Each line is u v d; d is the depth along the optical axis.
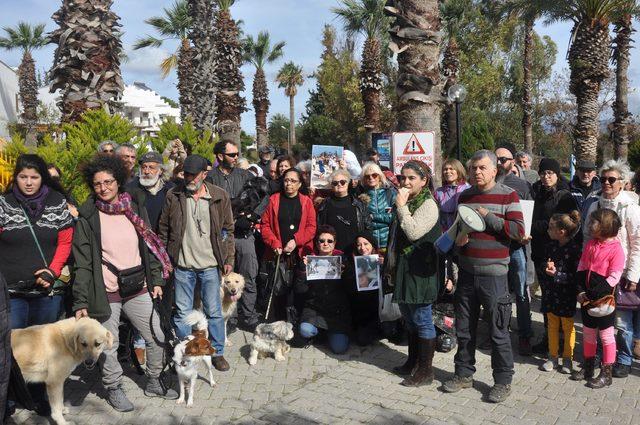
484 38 29.20
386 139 12.70
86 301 4.11
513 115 34.94
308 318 5.62
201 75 17.08
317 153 6.72
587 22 14.48
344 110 35.78
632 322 5.15
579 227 5.04
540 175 5.82
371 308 5.82
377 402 4.40
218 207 5.04
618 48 18.25
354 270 5.68
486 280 4.36
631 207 4.89
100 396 4.58
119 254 4.24
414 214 4.52
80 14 8.45
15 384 3.43
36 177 4.12
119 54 8.95
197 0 16.88
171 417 4.18
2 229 4.06
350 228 5.81
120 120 8.33
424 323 4.67
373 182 5.99
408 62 6.95
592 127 14.84
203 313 5.05
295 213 5.89
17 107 35.00
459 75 28.12
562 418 4.09
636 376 4.92
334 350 5.55
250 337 6.12
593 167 6.46
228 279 5.50
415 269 4.53
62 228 4.25
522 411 4.21
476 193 4.44
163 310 4.48
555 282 4.98
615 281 4.55
